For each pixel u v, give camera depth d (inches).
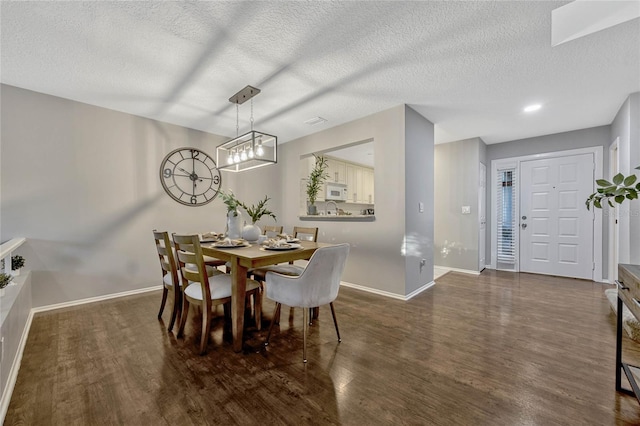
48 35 75.6
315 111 132.7
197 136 158.7
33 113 108.3
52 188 112.3
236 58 87.5
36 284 108.3
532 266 177.0
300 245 98.3
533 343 81.2
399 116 125.9
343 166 236.1
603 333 87.7
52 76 98.0
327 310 110.2
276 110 130.9
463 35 76.9
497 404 55.6
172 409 54.6
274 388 61.1
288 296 74.9
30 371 67.3
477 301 120.7
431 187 147.8
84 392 59.6
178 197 150.6
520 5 66.2
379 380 64.0
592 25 72.0
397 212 127.1
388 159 130.4
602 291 135.0
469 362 71.3
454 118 142.6
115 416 52.7
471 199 178.5
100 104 122.2
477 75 98.6
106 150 126.1
